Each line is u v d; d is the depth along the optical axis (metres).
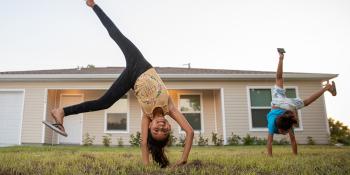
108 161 3.30
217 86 11.89
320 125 11.54
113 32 3.39
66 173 2.54
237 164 3.18
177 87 11.87
